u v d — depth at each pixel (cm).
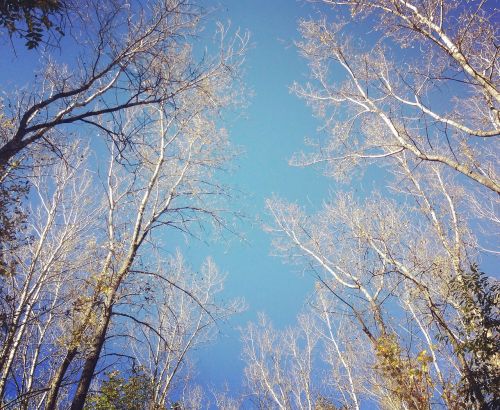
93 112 475
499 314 584
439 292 827
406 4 657
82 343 736
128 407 920
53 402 691
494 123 762
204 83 724
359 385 1240
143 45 566
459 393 572
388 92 825
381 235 945
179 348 1130
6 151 421
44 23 462
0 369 684
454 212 969
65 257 941
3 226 505
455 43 610
